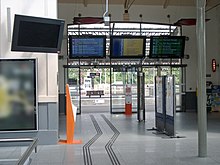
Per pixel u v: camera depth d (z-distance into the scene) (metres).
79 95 15.86
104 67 16.16
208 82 16.16
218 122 11.64
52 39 6.77
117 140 7.92
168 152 6.34
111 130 9.84
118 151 6.51
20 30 6.40
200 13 6.13
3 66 6.95
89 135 8.85
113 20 15.90
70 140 7.62
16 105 7.01
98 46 13.79
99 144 7.38
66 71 15.96
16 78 6.99
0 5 7.24
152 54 14.55
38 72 7.39
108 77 16.44
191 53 16.44
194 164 5.36
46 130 7.37
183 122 11.74
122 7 15.99
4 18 7.26
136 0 15.76
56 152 6.51
